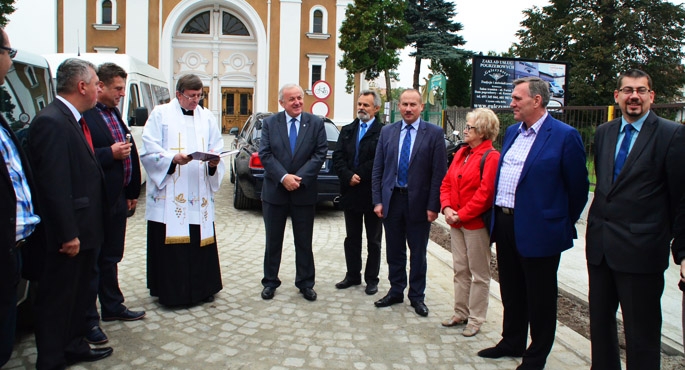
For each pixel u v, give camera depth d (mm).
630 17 29781
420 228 4695
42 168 3158
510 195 3729
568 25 31172
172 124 4648
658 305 3113
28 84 4160
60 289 3346
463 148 4395
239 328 4320
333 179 8477
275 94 31172
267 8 30688
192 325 4359
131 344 3971
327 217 9000
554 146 3527
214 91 31922
